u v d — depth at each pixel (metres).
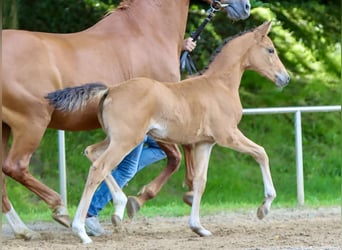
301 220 14.52
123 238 12.45
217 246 11.25
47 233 13.38
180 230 13.55
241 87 23.48
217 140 12.20
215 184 19.50
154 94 11.59
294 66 24.45
